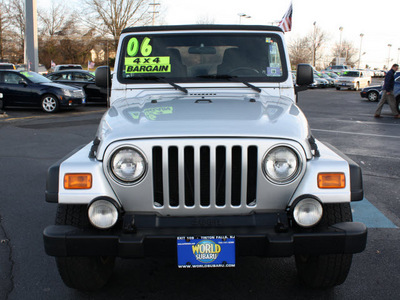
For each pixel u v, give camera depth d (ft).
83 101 49.08
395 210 15.58
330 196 8.04
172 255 7.89
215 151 7.97
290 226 8.23
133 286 10.27
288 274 10.83
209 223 8.04
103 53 177.58
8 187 18.22
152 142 7.95
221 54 12.23
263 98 11.14
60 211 8.74
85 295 9.83
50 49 187.42
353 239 7.88
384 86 45.09
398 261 11.45
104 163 8.11
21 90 46.75
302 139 8.22
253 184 8.22
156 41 12.27
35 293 9.87
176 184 8.18
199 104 10.18
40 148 26.53
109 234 7.91
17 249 12.26
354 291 9.91
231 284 10.34
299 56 246.27
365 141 29.66
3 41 174.70
